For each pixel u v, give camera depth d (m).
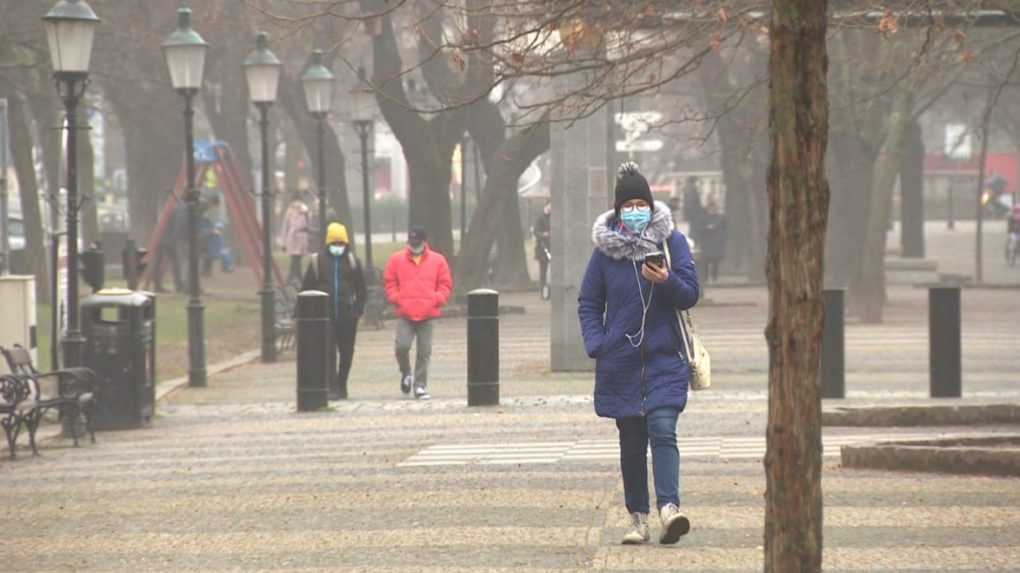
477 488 40.81
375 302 108.56
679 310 31.31
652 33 55.19
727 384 70.94
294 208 139.12
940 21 51.62
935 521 34.31
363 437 54.88
